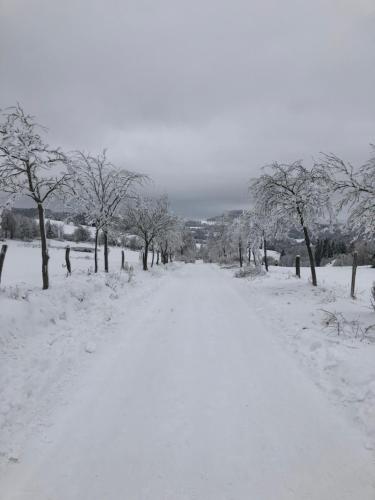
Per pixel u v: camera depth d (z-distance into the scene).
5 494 3.02
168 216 27.14
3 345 6.30
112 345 7.16
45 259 10.45
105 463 3.43
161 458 3.50
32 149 10.20
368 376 4.86
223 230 55.16
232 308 11.26
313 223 15.21
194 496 2.98
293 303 11.14
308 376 5.43
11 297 8.28
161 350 6.83
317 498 2.94
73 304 9.70
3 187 10.24
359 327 7.56
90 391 5.01
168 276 24.44
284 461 3.42
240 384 5.19
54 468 3.36
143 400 4.73
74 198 12.25
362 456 3.46
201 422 4.15
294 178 15.21
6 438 3.84
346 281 18.58
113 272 18.36
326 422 4.10
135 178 18.86
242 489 3.05
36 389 4.98
